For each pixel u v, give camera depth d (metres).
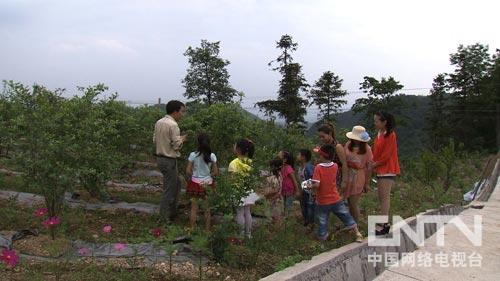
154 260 5.43
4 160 6.75
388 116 7.18
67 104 7.13
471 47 63.94
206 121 8.99
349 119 61.03
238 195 6.02
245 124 9.28
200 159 6.96
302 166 8.12
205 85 43.62
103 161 7.27
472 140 61.16
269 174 7.59
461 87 64.38
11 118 6.69
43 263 5.09
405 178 19.17
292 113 41.31
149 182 11.76
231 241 6.02
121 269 5.10
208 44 43.72
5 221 6.65
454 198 14.12
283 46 41.75
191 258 5.59
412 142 69.56
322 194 6.94
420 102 73.25
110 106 9.88
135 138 10.35
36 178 6.19
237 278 5.22
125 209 8.25
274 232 7.10
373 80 54.50
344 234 7.37
